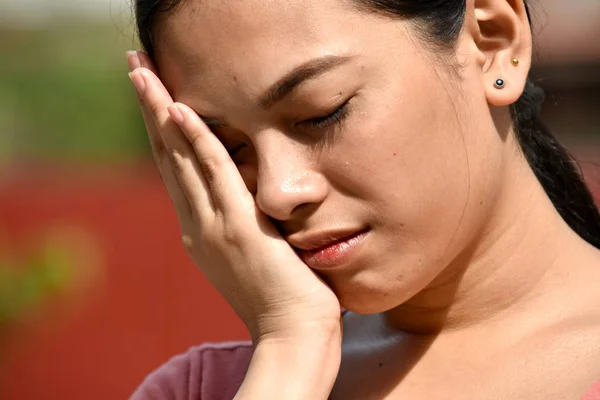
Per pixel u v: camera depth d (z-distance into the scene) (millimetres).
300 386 4629
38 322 14906
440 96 4637
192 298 15539
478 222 4797
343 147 4516
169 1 4668
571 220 5617
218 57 4574
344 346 5344
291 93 4473
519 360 4723
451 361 4887
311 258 4727
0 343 14867
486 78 4926
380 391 4938
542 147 5531
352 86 4484
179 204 5176
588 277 4957
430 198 4598
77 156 22875
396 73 4535
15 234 15805
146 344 15453
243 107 4594
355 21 4492
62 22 25766
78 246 15070
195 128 4887
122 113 23672
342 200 4598
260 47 4469
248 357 5402
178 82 4859
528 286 4906
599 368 4457
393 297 4684
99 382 15398
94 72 24281
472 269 4895
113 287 15562
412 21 4602
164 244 15727
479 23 4980
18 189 16078
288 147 4602
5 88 23859
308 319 4727
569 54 18781
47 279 14430
